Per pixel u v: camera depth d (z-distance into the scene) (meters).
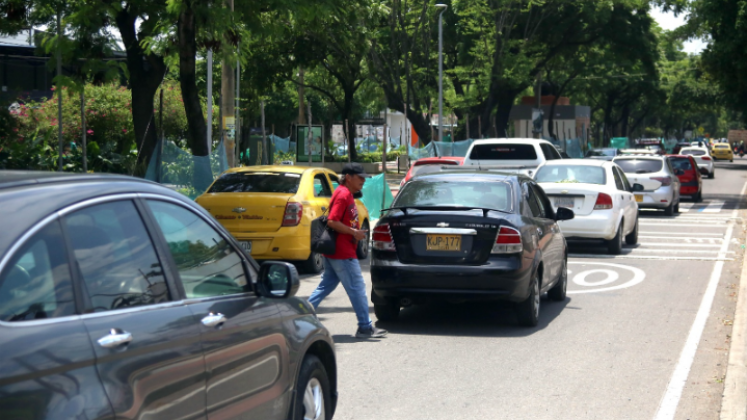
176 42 15.85
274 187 12.83
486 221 8.55
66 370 2.70
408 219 8.72
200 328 3.50
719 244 17.64
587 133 70.12
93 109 27.59
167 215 3.62
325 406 4.94
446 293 8.59
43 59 41.00
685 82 75.44
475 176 9.46
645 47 45.81
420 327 9.15
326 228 8.36
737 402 6.12
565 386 6.71
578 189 15.16
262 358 4.05
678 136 149.38
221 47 14.96
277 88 41.94
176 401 3.29
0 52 40.38
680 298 11.13
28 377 2.55
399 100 42.00
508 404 6.20
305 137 30.97
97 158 20.50
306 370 4.62
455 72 43.78
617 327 9.16
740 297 10.90
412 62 42.31
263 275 4.19
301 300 4.80
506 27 41.69
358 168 8.42
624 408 6.11
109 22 14.76
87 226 3.07
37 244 2.81
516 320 9.58
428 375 7.05
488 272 8.45
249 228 12.38
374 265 8.82
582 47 49.03
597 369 7.28
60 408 2.63
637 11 45.59
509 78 41.78
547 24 44.09
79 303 2.90
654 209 27.30
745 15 29.92
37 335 2.65
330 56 41.12
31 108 26.52
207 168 15.98
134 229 3.35
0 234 2.69
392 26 41.22
